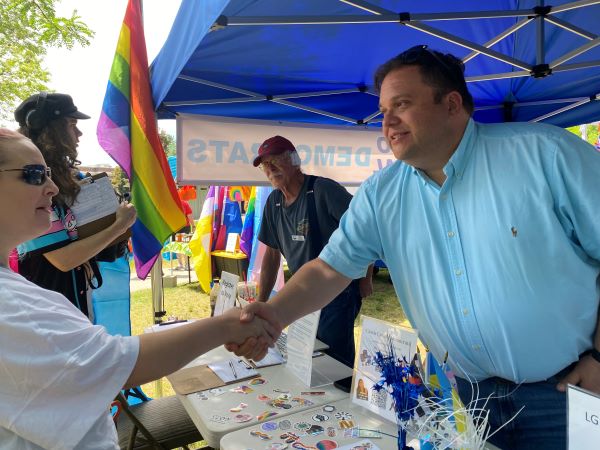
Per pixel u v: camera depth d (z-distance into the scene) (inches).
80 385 31.3
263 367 68.6
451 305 47.8
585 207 40.1
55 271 72.7
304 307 54.8
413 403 40.9
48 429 30.1
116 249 83.0
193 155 126.0
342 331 90.4
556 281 42.4
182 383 62.3
